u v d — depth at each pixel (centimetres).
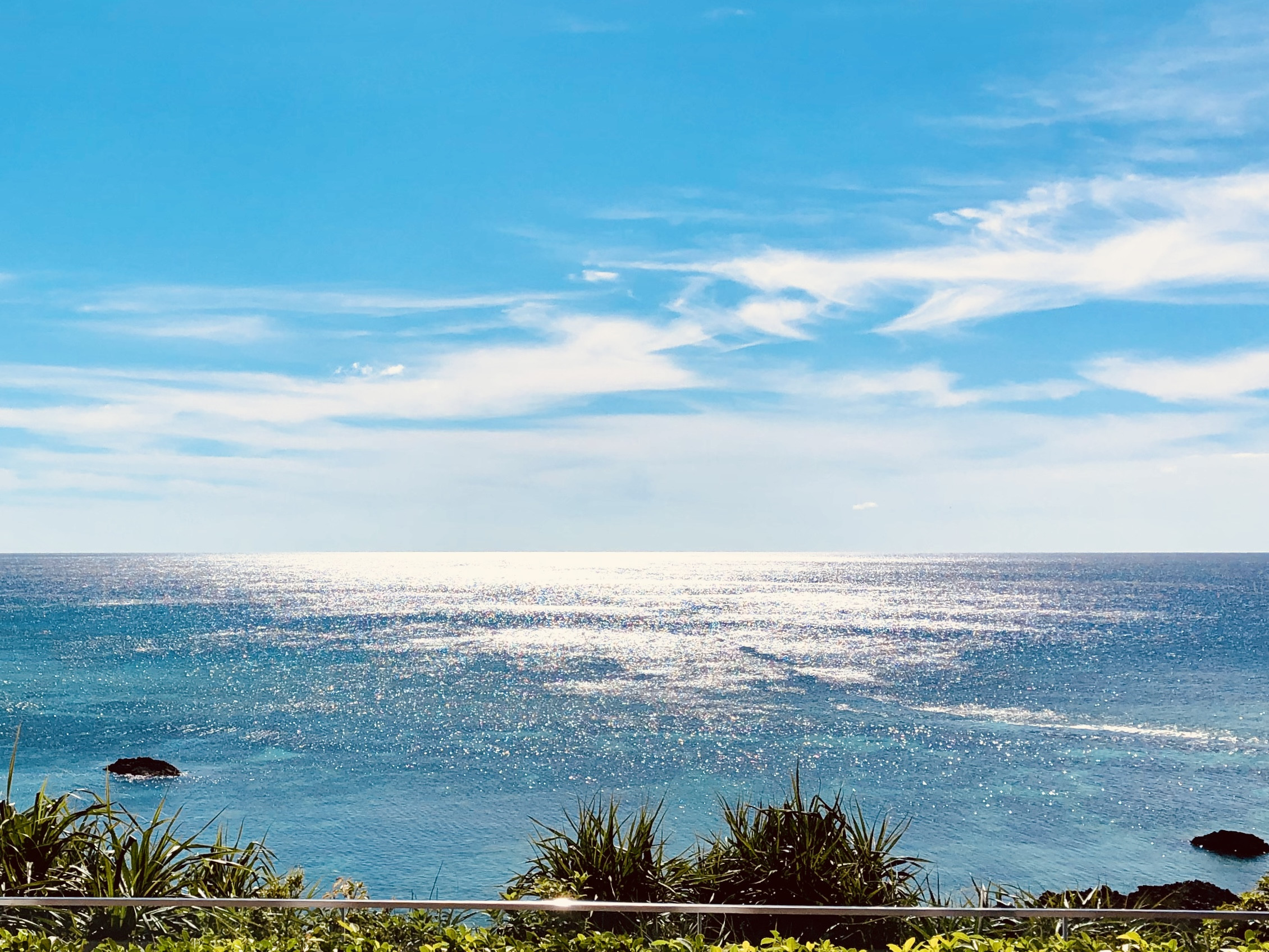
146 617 10725
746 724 4103
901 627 9662
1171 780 3011
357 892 848
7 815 797
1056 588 18575
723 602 14500
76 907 700
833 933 765
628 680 5628
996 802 2703
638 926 720
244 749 3488
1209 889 1075
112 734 3791
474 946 652
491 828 2314
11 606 12375
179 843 815
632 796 2744
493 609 12625
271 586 19288
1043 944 651
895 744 3650
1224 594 16200
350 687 5291
